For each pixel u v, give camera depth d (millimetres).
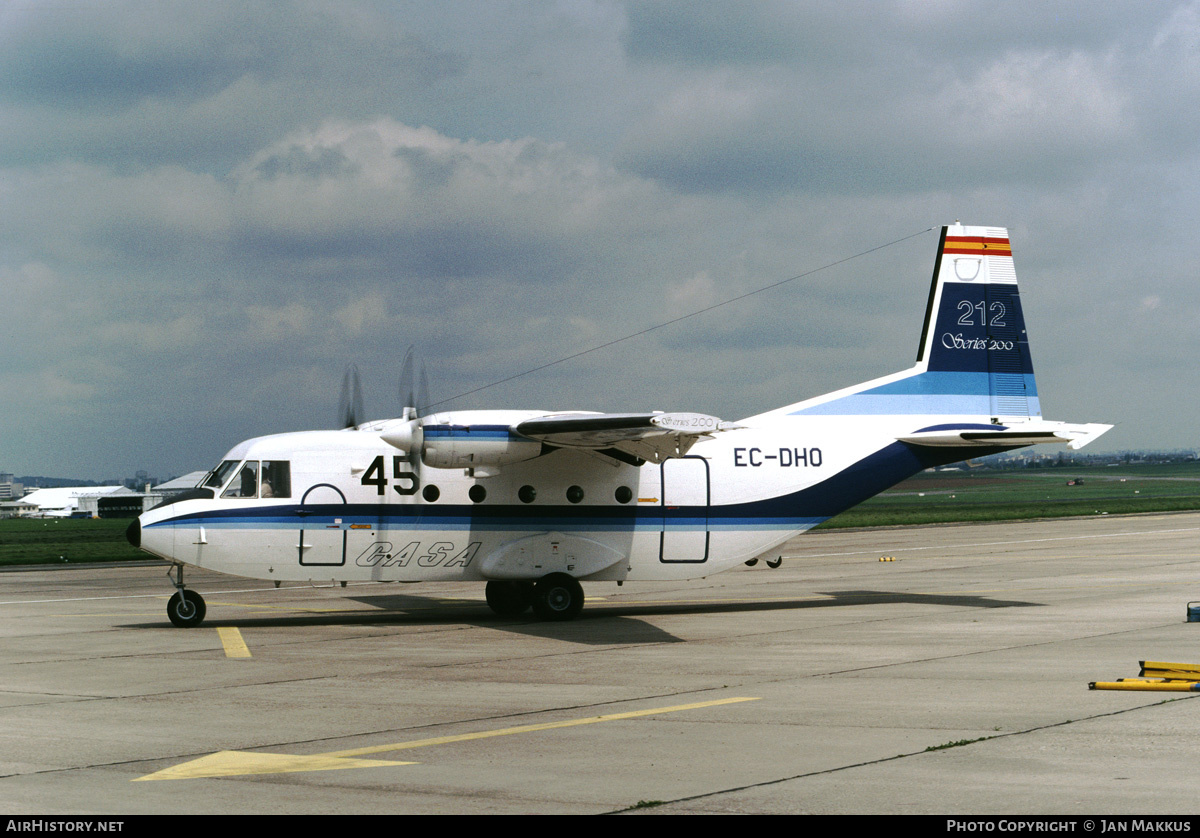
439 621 19984
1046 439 21391
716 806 7234
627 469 20469
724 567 21141
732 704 11102
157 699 11859
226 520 18922
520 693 12008
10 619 20984
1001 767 8109
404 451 18719
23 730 10172
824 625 18203
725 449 21203
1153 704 10523
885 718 10133
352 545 19359
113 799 7605
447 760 8734
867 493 22125
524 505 19938
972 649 14812
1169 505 76938
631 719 10391
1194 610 17266
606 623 19266
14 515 146625
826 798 7367
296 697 11906
